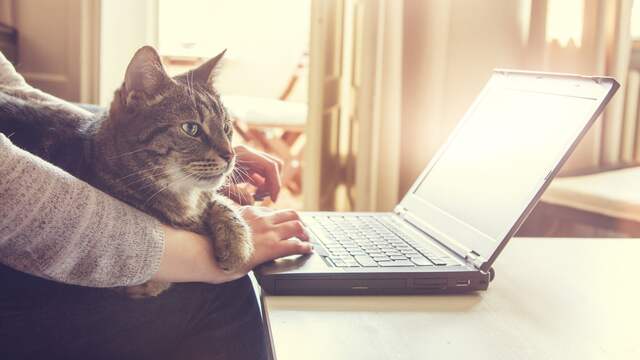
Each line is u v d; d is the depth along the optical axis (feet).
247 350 2.67
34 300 2.60
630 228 4.75
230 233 2.60
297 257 2.69
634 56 6.17
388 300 2.39
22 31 6.15
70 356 2.64
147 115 3.01
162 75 3.08
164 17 9.78
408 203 3.52
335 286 2.41
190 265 2.38
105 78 6.11
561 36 5.70
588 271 2.83
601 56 5.74
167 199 2.98
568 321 2.20
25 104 3.14
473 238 2.71
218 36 9.96
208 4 9.85
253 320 2.74
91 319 2.63
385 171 5.69
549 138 2.63
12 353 2.58
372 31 5.46
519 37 5.47
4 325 2.57
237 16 9.94
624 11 5.73
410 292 2.45
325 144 5.90
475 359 1.86
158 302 2.70
